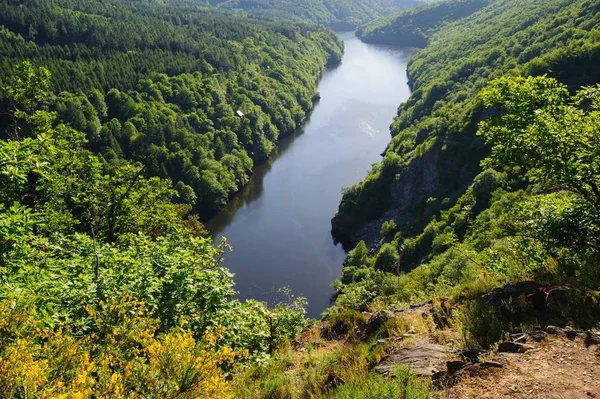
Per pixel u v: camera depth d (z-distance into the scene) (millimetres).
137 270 9430
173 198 64062
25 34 98125
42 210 17750
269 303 48625
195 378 4641
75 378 4312
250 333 9570
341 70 168875
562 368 4766
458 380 4742
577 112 9555
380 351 6574
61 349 4742
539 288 6945
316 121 110438
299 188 77750
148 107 82875
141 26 130250
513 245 10727
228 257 58031
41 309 6488
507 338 5828
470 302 7477
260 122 94312
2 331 4684
